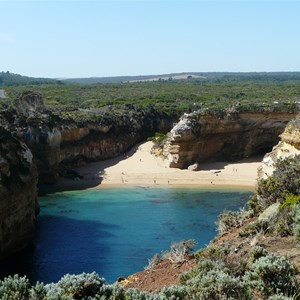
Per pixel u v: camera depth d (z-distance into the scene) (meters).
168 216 47.50
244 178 66.44
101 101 109.12
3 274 31.58
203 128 73.94
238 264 12.39
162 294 10.02
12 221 36.50
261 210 18.84
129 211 50.22
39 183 64.38
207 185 63.81
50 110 79.94
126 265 32.22
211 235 39.38
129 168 72.88
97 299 9.82
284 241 14.32
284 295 9.89
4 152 38.31
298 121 35.38
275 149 36.78
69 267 32.50
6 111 64.94
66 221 46.22
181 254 16.09
